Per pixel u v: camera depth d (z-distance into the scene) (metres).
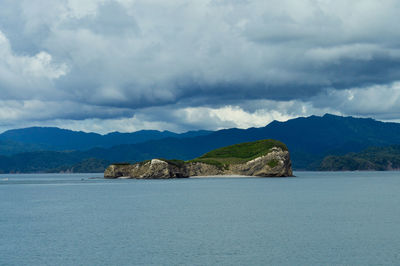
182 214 80.69
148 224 68.25
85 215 80.94
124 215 80.19
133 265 43.22
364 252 47.62
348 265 42.59
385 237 55.72
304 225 65.94
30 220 74.69
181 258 45.62
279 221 70.44
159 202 106.56
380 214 78.69
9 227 66.69
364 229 61.88
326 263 43.34
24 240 55.72
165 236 57.56
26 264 44.00
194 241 54.12
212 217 76.00
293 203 101.00
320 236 56.72
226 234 58.69
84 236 58.16
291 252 47.91
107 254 47.69
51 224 69.50
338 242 52.81
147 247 50.91
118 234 59.41
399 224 66.31
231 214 80.19
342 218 73.44
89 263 44.09
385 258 45.03
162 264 43.47
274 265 42.81
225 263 43.62
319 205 96.00
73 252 48.75
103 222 71.06
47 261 45.00
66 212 86.62
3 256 47.16
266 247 50.38
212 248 50.09
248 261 44.28
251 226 65.44
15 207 98.50
